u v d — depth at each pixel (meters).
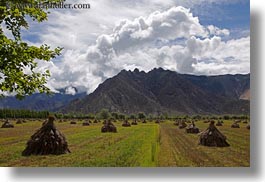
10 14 11.56
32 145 17.03
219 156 16.36
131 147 18.56
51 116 17.77
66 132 23.64
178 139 20.89
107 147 18.73
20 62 11.57
